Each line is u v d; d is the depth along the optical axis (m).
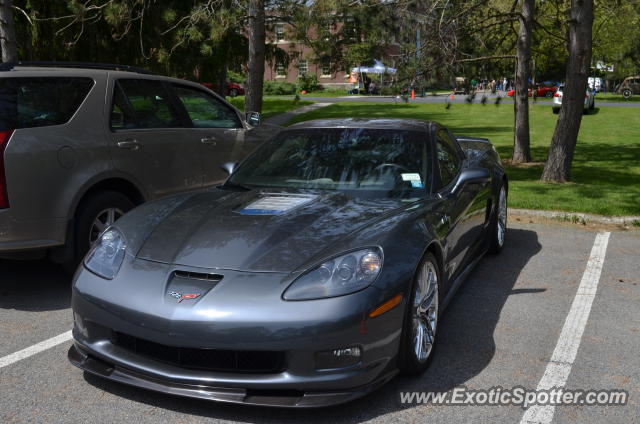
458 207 4.19
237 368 2.90
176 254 3.18
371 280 2.98
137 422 2.91
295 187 4.12
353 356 2.90
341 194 3.94
